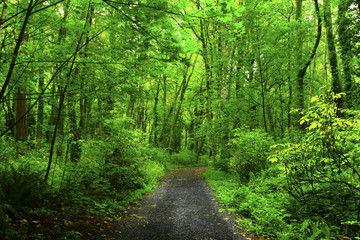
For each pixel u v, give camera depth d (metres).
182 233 4.62
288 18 14.19
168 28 4.50
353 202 3.97
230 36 5.08
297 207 4.76
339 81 12.15
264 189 6.63
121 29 4.96
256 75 11.80
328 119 4.08
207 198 7.88
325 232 3.43
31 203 4.65
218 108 14.64
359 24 10.59
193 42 4.81
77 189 5.98
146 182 10.38
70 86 5.89
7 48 5.57
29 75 5.86
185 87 24.92
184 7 4.16
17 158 7.36
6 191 4.38
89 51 5.63
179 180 12.52
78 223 4.52
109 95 6.25
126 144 8.25
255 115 13.34
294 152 4.63
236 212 5.94
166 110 26.12
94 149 7.36
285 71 11.52
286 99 13.84
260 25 10.55
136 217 5.67
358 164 4.12
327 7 11.54
